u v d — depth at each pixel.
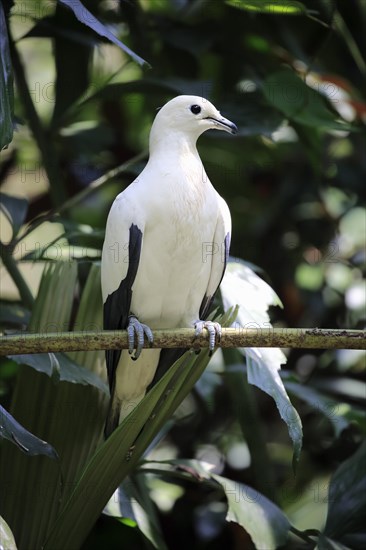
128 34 11.23
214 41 10.91
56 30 9.94
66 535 6.96
